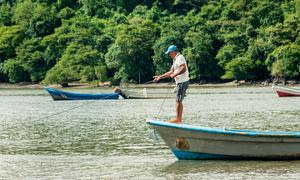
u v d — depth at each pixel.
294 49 159.75
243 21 176.38
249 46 167.25
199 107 76.69
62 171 30.92
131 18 199.38
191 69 168.12
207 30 175.00
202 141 32.25
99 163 33.00
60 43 182.00
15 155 36.09
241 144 32.19
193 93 120.62
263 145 32.25
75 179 29.06
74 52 175.38
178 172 30.19
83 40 181.38
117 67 171.12
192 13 196.88
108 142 41.22
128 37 170.62
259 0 181.25
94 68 168.38
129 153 36.28
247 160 32.62
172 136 32.38
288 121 55.00
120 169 31.19
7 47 186.12
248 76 165.75
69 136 45.00
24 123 56.56
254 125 51.50
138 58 171.88
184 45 173.25
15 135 46.16
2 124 55.69
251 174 29.50
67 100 99.50
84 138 43.66
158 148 38.06
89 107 80.25
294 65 159.62
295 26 163.88
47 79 169.88
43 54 181.25
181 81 32.41
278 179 28.41
